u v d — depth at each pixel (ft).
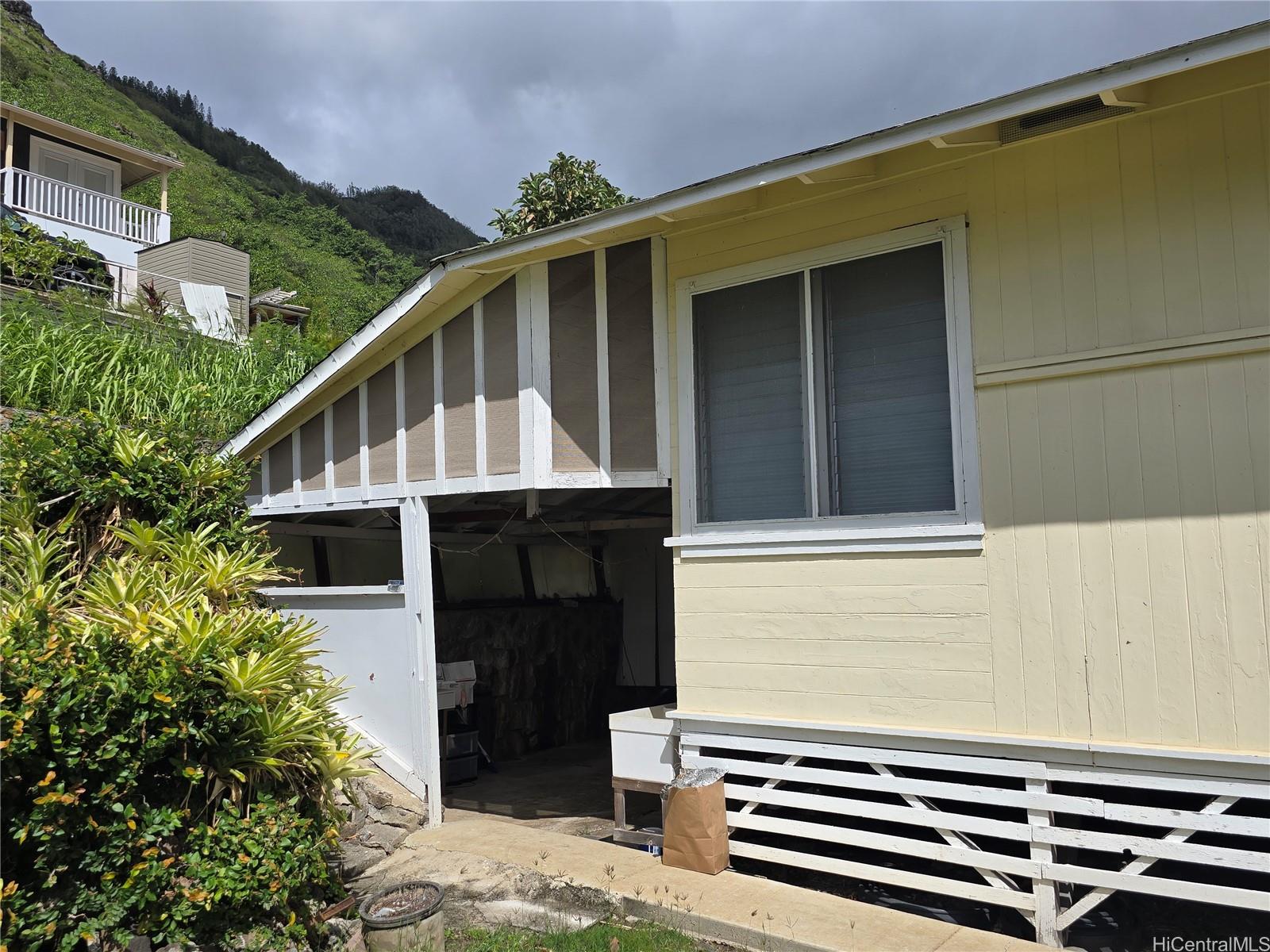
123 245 63.10
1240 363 13.74
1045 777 14.80
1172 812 13.75
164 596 16.66
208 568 18.62
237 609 17.87
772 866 18.58
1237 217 13.80
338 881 17.40
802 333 17.89
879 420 16.98
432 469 22.76
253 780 15.60
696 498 19.06
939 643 15.93
